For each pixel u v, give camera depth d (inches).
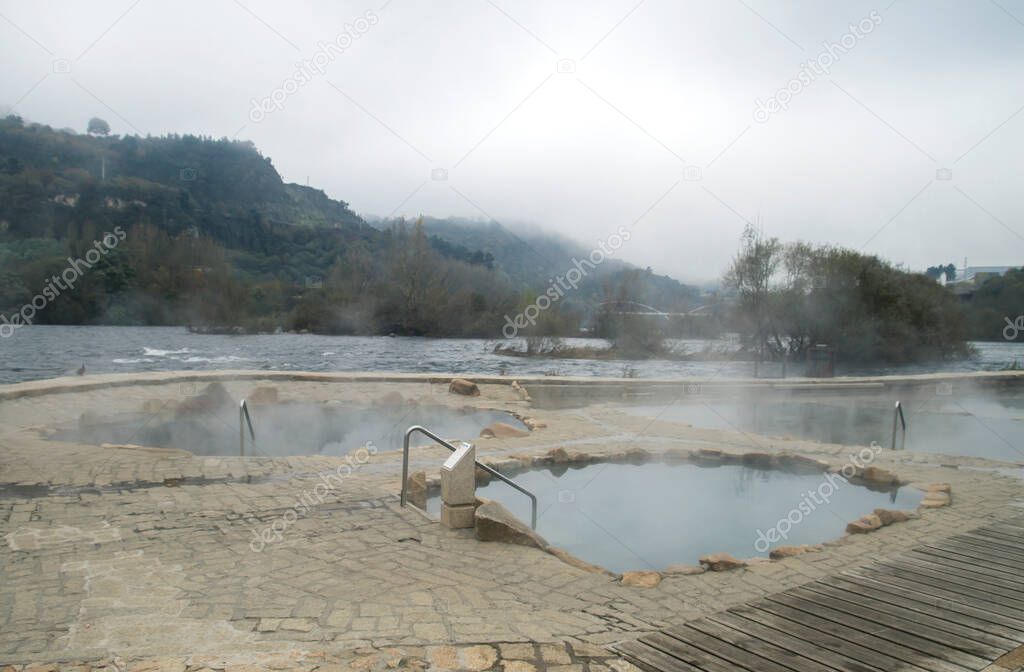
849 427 545.6
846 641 148.7
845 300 1239.5
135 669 129.1
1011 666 136.6
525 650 142.1
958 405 685.3
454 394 665.0
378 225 3070.9
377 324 2161.7
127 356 1379.2
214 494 283.4
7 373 1063.0
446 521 242.5
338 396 637.9
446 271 2160.4
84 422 480.7
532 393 695.1
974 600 174.2
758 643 147.3
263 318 2155.5
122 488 289.9
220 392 559.2
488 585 187.5
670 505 313.4
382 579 189.2
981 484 331.3
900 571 197.9
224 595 173.5
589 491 336.2
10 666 130.0
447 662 135.0
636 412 598.9
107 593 173.0
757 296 1236.5
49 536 222.5
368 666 132.0
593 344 1604.3
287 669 129.8
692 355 1428.4
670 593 187.2
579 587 189.3
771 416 600.4
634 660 138.5
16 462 330.3
